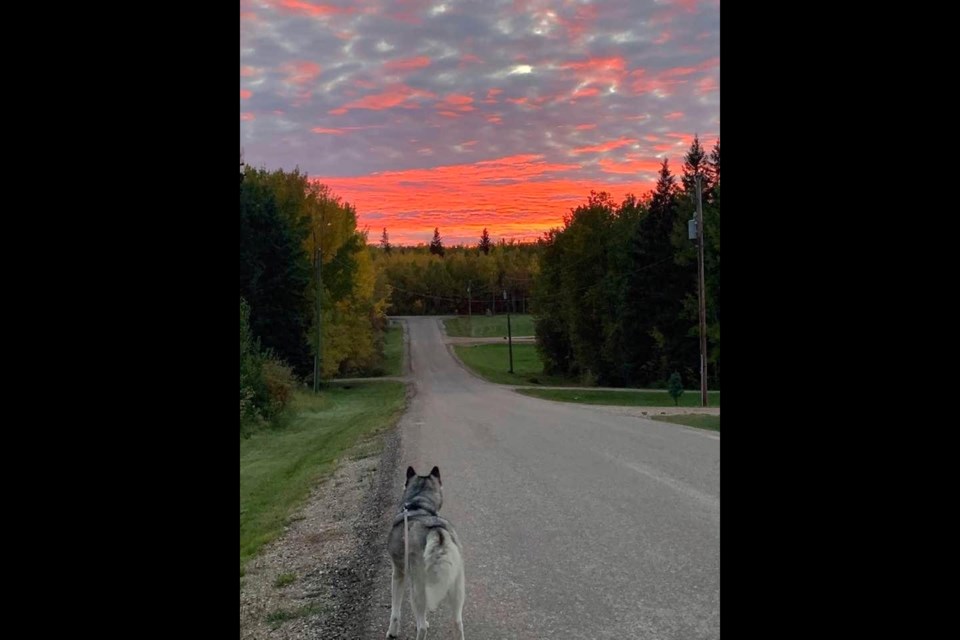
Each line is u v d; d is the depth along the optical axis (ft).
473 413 78.69
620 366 171.32
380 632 16.07
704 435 54.19
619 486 33.60
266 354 93.61
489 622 16.79
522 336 294.66
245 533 26.37
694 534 24.75
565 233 198.39
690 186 178.50
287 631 16.10
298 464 46.11
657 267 162.20
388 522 26.05
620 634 15.99
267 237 135.85
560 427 60.80
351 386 154.51
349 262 161.27
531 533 25.05
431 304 385.70
